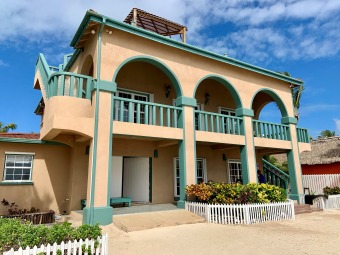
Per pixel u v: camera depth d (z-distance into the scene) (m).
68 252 4.86
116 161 12.34
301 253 6.17
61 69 14.73
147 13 13.28
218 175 15.28
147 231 8.10
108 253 6.00
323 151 22.25
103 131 9.06
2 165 10.66
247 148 13.12
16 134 12.52
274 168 17.53
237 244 6.86
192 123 11.57
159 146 13.02
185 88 11.66
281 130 15.12
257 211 10.06
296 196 14.62
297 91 23.81
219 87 16.44
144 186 12.98
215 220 9.70
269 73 14.83
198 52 12.19
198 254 6.03
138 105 10.26
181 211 10.33
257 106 18.05
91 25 9.61
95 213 8.33
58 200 11.36
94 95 9.24
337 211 13.63
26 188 10.91
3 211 10.33
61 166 11.70
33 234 4.77
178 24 14.30
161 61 11.12
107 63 9.58
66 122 8.50
